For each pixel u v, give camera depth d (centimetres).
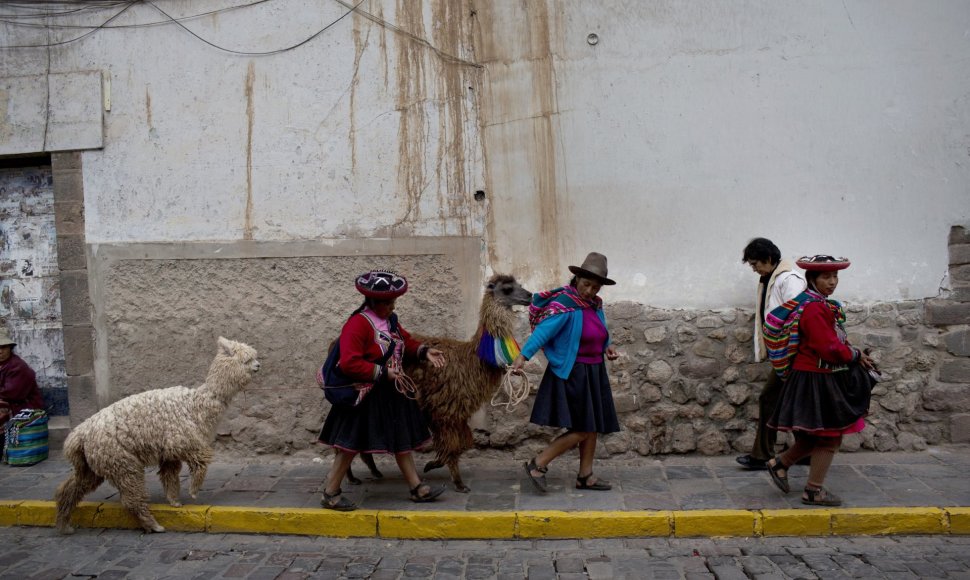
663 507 536
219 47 679
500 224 662
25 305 737
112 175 691
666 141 651
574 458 652
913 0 636
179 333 687
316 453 677
